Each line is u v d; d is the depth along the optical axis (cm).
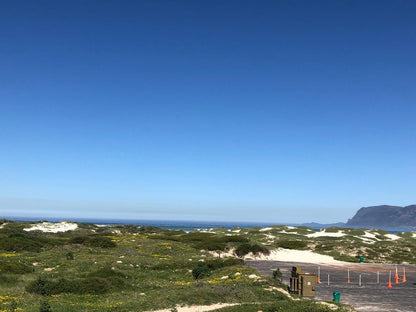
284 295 2664
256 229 11231
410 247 6931
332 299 2794
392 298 2902
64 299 2559
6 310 2092
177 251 5578
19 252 4888
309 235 9788
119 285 3020
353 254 6222
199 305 2366
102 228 9869
